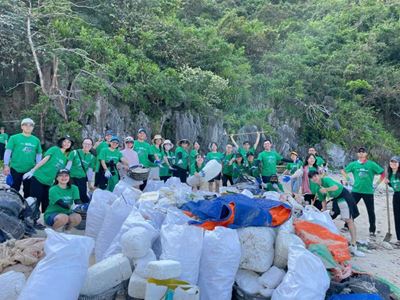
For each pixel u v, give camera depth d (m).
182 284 3.37
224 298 3.77
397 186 6.96
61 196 5.61
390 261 6.07
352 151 26.09
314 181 6.75
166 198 5.12
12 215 4.98
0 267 3.61
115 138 7.20
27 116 16.36
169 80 19.80
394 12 38.66
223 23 31.66
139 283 3.53
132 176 6.58
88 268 3.64
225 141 20.97
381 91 29.66
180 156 8.98
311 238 4.43
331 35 35.69
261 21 38.44
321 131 25.98
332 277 4.05
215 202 4.59
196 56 23.70
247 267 4.05
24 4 18.06
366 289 3.95
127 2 23.47
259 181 8.52
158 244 4.12
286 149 23.56
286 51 31.00
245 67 26.19
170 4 28.12
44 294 3.04
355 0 41.53
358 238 7.25
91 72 17.73
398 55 34.03
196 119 20.45
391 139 27.84
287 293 3.59
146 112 19.44
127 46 20.70
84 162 6.68
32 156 6.24
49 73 17.28
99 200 5.07
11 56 16.80
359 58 30.97
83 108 16.81
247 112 24.23
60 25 18.52
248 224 4.25
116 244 4.18
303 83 27.69
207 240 3.87
